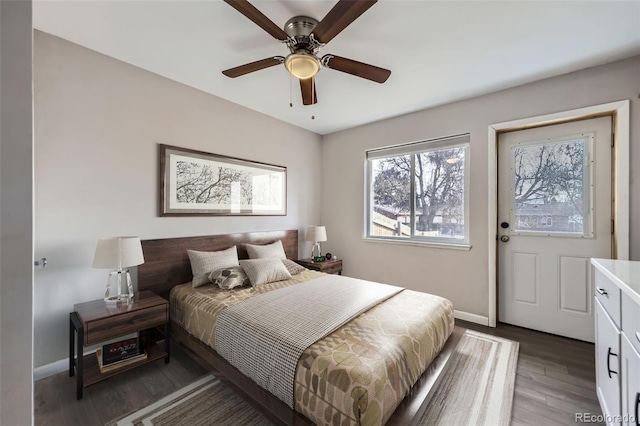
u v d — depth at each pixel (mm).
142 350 2031
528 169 2707
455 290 3006
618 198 2188
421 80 2502
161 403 1667
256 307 1888
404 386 1373
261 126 3359
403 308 1918
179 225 2629
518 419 1532
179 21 1757
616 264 1559
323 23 1464
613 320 1336
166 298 2502
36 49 1858
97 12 1675
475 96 2846
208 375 1957
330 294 2170
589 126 2402
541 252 2641
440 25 1772
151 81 2420
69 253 1998
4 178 503
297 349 1382
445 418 1532
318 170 4199
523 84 2582
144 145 2385
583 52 2066
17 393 518
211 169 2850
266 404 1412
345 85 2600
